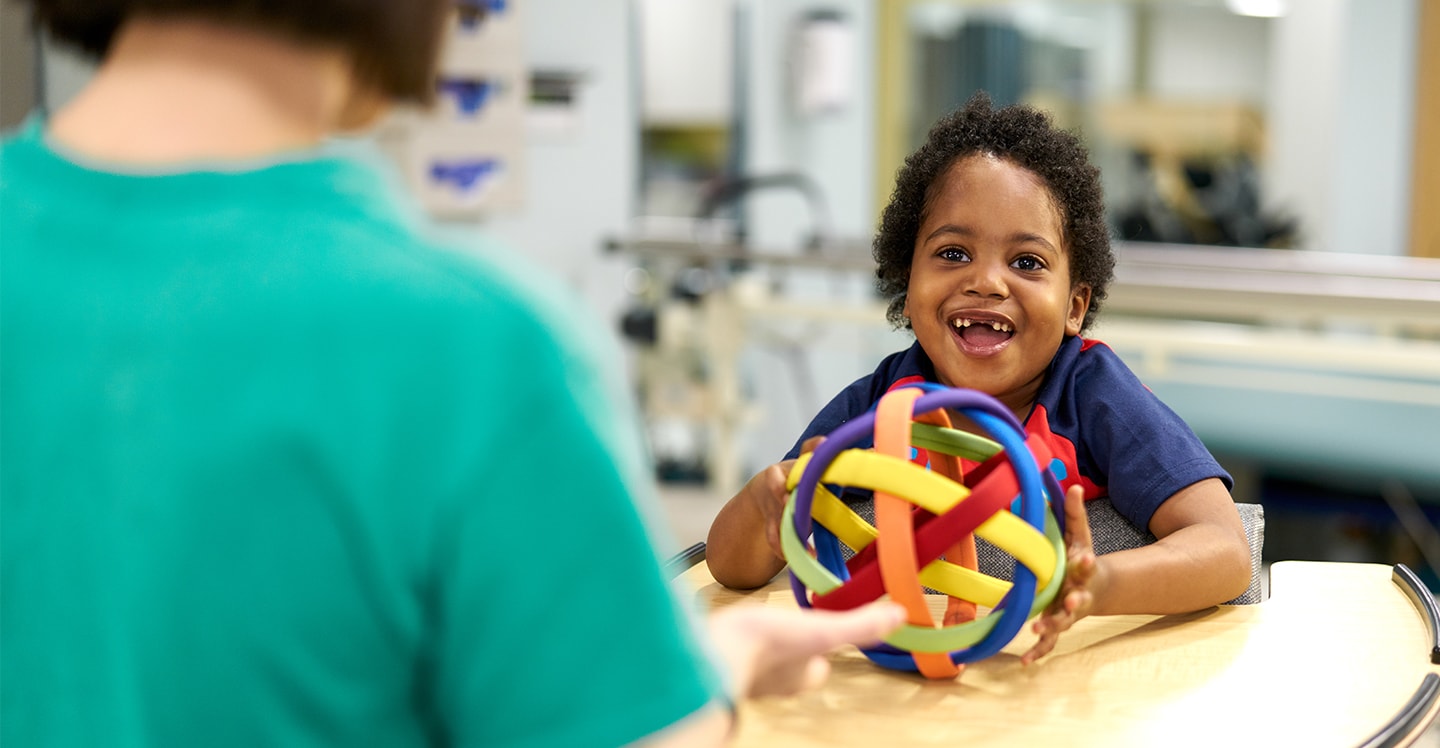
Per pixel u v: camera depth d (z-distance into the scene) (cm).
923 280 105
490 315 44
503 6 330
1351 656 90
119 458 43
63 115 49
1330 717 80
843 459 81
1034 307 102
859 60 530
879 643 85
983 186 103
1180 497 100
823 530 92
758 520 101
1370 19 519
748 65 471
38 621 44
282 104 47
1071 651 91
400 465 43
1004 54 559
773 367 461
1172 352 336
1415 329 389
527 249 374
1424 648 91
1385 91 522
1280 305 247
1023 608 81
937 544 79
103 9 47
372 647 44
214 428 43
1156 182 571
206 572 43
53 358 44
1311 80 540
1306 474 354
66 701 44
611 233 402
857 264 331
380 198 47
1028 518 81
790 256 340
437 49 50
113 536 43
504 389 44
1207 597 95
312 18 46
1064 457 104
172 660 43
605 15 397
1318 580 106
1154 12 574
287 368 43
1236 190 557
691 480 415
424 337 43
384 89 49
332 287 43
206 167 45
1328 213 535
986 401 83
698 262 377
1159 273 265
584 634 44
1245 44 577
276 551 42
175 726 43
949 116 113
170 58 47
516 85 336
